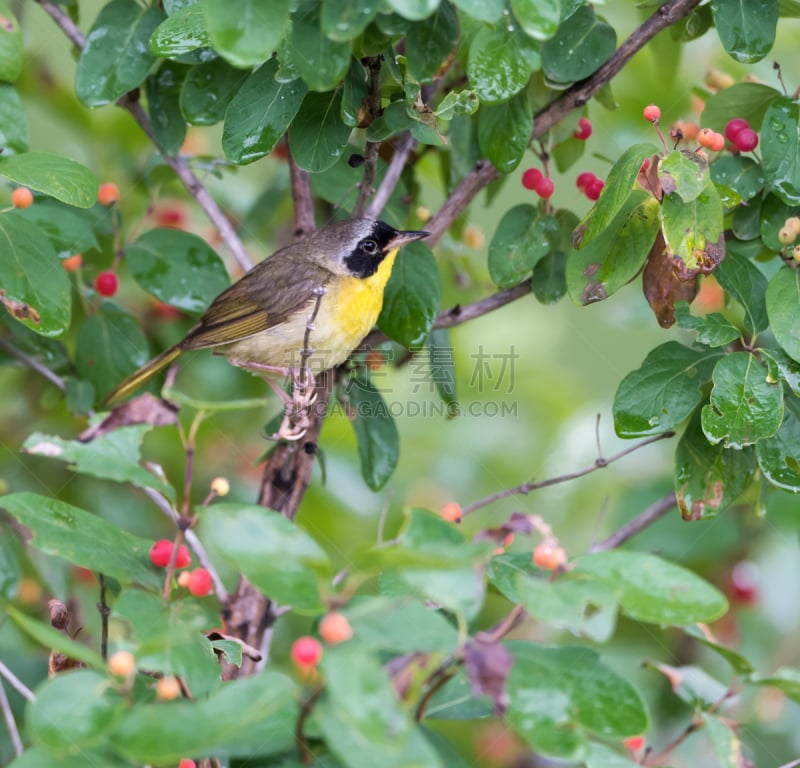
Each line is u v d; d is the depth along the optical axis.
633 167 7.40
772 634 10.63
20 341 10.58
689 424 8.34
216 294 10.14
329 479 12.20
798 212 8.63
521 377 13.33
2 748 8.74
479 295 11.81
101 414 6.70
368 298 9.89
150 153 12.17
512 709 5.15
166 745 4.93
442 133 9.97
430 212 11.36
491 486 12.54
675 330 12.25
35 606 10.27
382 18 7.05
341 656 4.79
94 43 8.86
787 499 10.33
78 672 5.32
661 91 11.40
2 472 11.23
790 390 8.13
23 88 11.78
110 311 10.45
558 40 8.90
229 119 7.83
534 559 5.61
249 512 5.54
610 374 12.96
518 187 12.75
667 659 10.45
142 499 11.52
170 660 5.43
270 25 6.10
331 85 6.57
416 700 5.26
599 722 5.17
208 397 11.94
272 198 11.84
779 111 8.34
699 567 10.82
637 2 11.13
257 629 8.97
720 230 7.59
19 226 8.38
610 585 5.42
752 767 6.88
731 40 8.31
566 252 9.45
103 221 10.61
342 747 4.88
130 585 6.34
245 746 5.55
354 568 5.24
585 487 12.12
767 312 7.89
